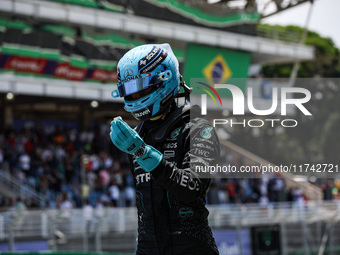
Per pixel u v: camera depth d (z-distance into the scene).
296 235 36.97
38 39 43.22
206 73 53.44
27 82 43.56
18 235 27.70
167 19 51.16
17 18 43.66
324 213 37.00
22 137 43.97
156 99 5.69
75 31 45.62
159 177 5.29
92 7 46.47
